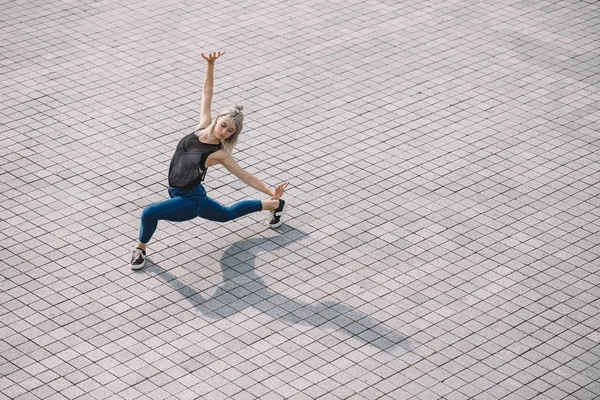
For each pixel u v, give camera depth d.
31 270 9.99
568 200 11.47
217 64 14.36
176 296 9.70
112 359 8.86
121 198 11.24
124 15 15.84
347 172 11.87
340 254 10.39
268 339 9.16
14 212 10.91
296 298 9.72
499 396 8.54
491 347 9.14
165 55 14.59
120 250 10.36
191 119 12.95
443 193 11.51
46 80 13.76
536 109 13.45
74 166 11.81
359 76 14.16
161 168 11.86
